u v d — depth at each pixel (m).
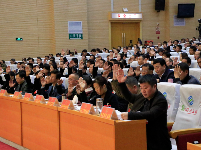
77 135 3.46
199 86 3.67
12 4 16.91
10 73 7.75
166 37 18.97
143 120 3.00
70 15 17.23
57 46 17.11
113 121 2.87
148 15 18.67
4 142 5.15
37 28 17.27
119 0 18.25
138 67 5.88
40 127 4.20
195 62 6.68
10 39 16.95
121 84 3.45
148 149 3.12
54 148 3.90
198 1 18.97
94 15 17.98
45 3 17.30
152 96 3.15
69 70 8.20
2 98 5.16
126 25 18.70
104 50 14.35
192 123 3.58
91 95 4.80
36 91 6.04
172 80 4.87
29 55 17.25
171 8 18.53
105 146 3.01
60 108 3.74
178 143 3.30
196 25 18.91
